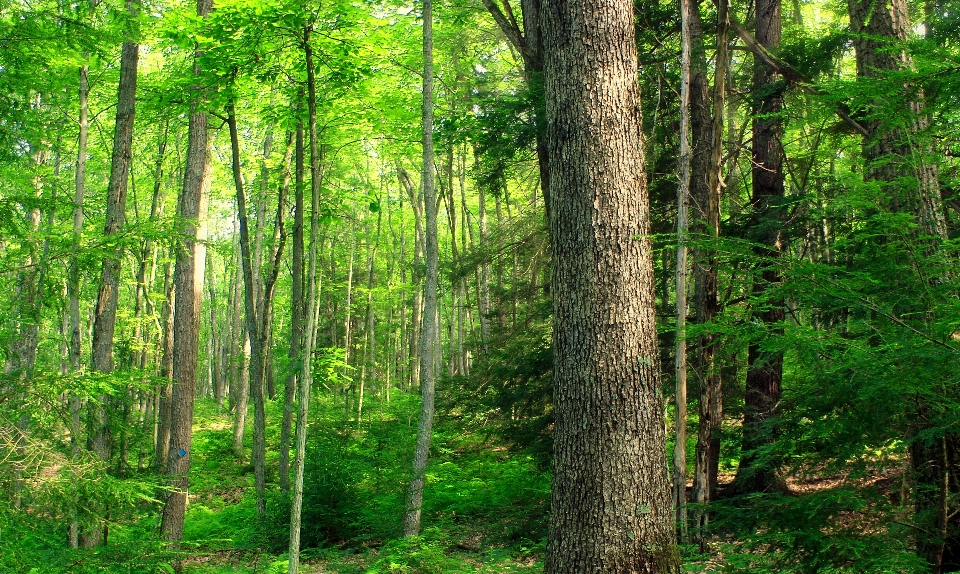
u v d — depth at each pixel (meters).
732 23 7.93
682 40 7.23
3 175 7.34
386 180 23.41
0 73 5.29
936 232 3.79
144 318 15.12
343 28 7.87
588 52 4.89
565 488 4.72
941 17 8.38
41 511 3.88
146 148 16.55
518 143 8.65
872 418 3.30
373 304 25.00
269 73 8.79
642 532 4.53
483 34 15.17
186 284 9.88
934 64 2.69
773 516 3.51
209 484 15.75
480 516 10.78
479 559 8.41
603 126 4.85
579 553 4.57
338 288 22.98
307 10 7.49
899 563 2.99
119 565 4.30
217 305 31.55
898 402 3.24
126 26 6.88
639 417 4.66
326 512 10.11
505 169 10.11
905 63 5.23
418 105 11.45
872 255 3.44
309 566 8.86
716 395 8.65
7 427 4.11
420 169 20.30
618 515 4.53
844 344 3.13
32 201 4.88
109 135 14.98
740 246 3.29
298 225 11.41
